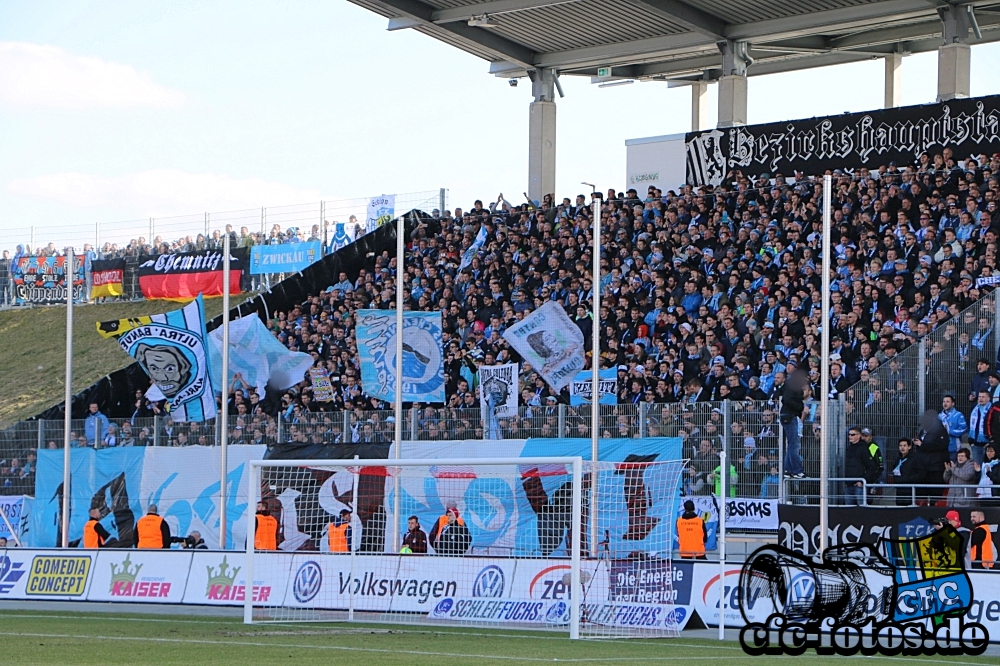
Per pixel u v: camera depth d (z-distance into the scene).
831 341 27.22
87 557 22.58
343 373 33.56
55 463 29.23
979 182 28.75
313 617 20.11
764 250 30.55
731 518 23.89
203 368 26.73
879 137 32.12
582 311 31.59
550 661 13.19
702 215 32.06
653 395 28.61
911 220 29.20
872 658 14.33
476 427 27.38
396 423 24.58
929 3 32.59
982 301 24.23
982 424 23.48
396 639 16.03
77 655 13.41
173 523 27.72
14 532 28.70
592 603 18.42
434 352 27.56
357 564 20.20
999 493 22.45
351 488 25.41
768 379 27.33
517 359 31.39
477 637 16.61
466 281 34.31
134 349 27.20
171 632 16.78
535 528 23.03
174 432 30.23
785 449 24.33
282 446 27.00
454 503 24.00
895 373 24.33
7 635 16.16
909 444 23.61
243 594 20.92
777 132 34.03
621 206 33.06
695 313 30.23
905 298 27.33
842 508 20.25
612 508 21.55
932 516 19.45
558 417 26.50
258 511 25.78
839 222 29.97
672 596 18.33
